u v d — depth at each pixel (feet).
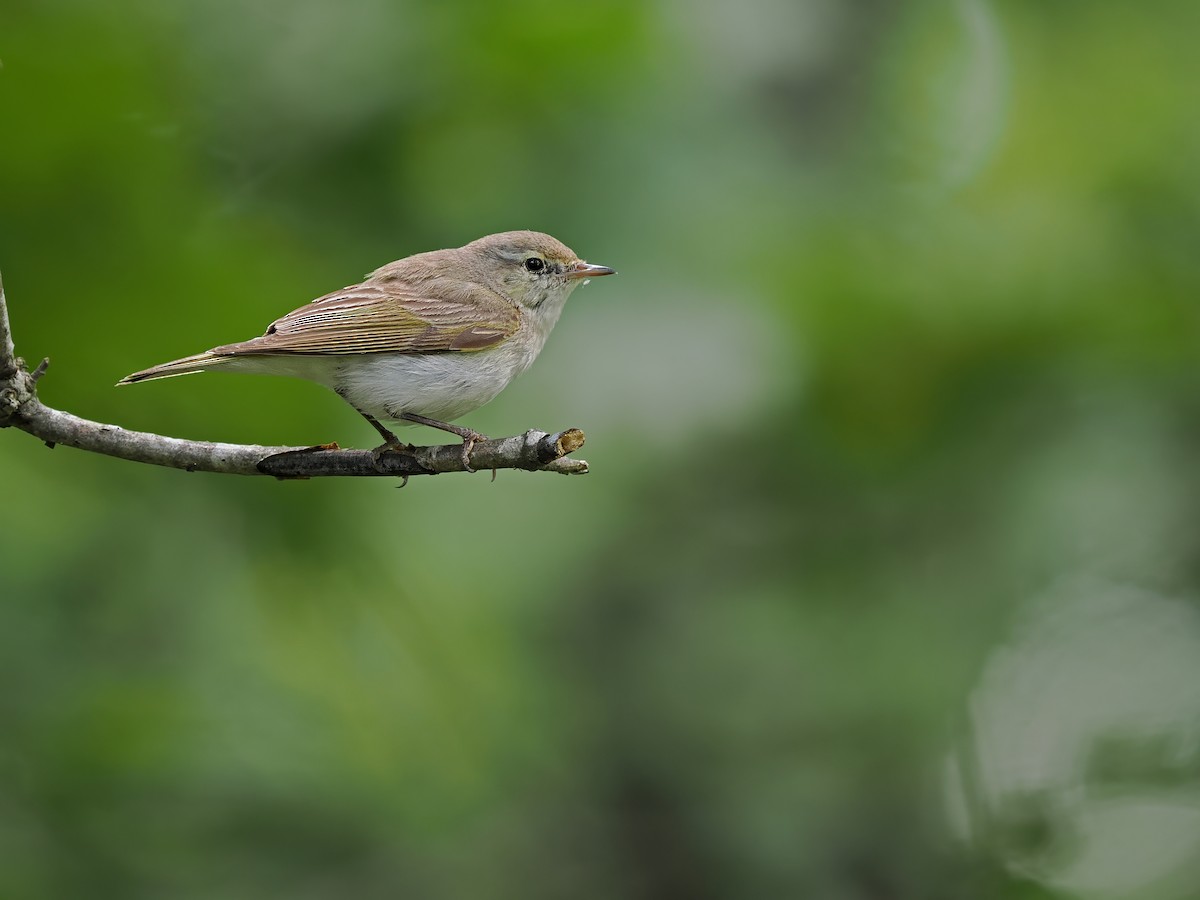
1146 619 48.49
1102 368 42.19
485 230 38.65
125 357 31.50
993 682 50.03
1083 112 46.34
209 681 37.63
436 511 43.91
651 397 39.93
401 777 39.99
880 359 41.24
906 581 47.16
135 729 35.99
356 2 37.63
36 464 34.22
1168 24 48.75
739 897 46.29
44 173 31.40
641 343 40.01
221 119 37.22
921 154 49.93
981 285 41.52
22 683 35.17
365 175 37.88
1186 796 47.78
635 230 39.86
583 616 48.75
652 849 47.26
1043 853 47.57
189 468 25.46
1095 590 47.11
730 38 48.06
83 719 35.50
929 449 43.01
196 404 32.07
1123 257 42.65
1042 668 49.98
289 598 36.24
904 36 50.44
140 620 36.52
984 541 44.70
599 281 40.37
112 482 34.55
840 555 47.78
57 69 31.04
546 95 38.60
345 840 39.40
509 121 38.99
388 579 36.63
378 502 36.24
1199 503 42.06
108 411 31.81
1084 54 48.26
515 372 34.68
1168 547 43.57
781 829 46.50
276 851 38.27
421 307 32.37
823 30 49.24
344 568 35.73
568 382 40.19
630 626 48.75
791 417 42.39
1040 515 42.60
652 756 47.78
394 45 37.47
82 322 30.99
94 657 36.22
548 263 35.91
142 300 31.22
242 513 35.01
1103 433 42.39
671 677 47.67
